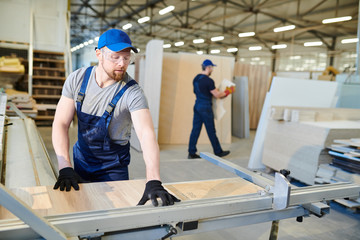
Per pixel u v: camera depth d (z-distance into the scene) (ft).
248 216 4.26
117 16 67.46
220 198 4.05
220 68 23.59
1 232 2.83
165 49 93.25
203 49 89.45
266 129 15.52
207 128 17.47
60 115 5.46
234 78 26.89
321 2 47.06
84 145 5.84
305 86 15.98
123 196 4.35
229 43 77.56
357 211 10.89
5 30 28.32
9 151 8.47
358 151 10.84
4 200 2.67
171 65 22.39
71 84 5.39
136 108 5.11
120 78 5.00
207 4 52.54
